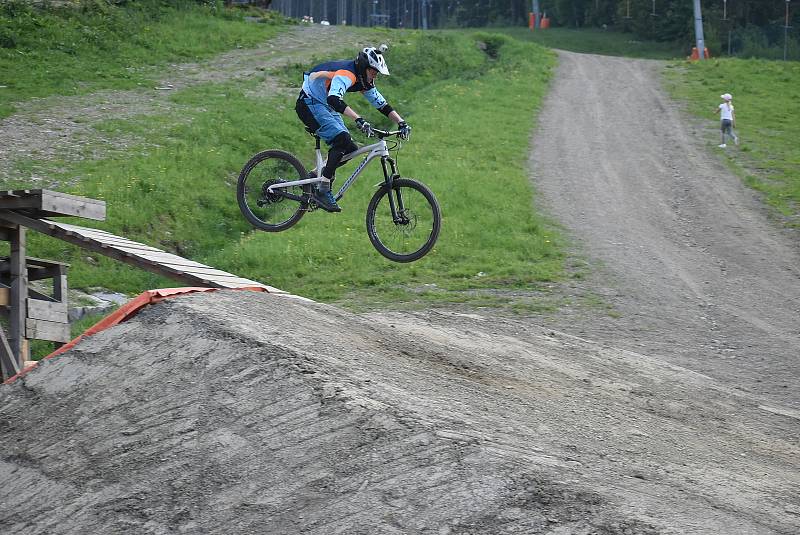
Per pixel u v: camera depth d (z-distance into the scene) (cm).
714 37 11544
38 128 3534
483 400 1023
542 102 5350
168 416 915
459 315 1898
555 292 2489
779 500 865
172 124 3838
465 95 5281
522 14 17050
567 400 1185
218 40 5881
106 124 3672
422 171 3628
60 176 2986
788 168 4041
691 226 3241
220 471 816
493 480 722
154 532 764
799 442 1289
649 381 1524
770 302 2447
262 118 4200
